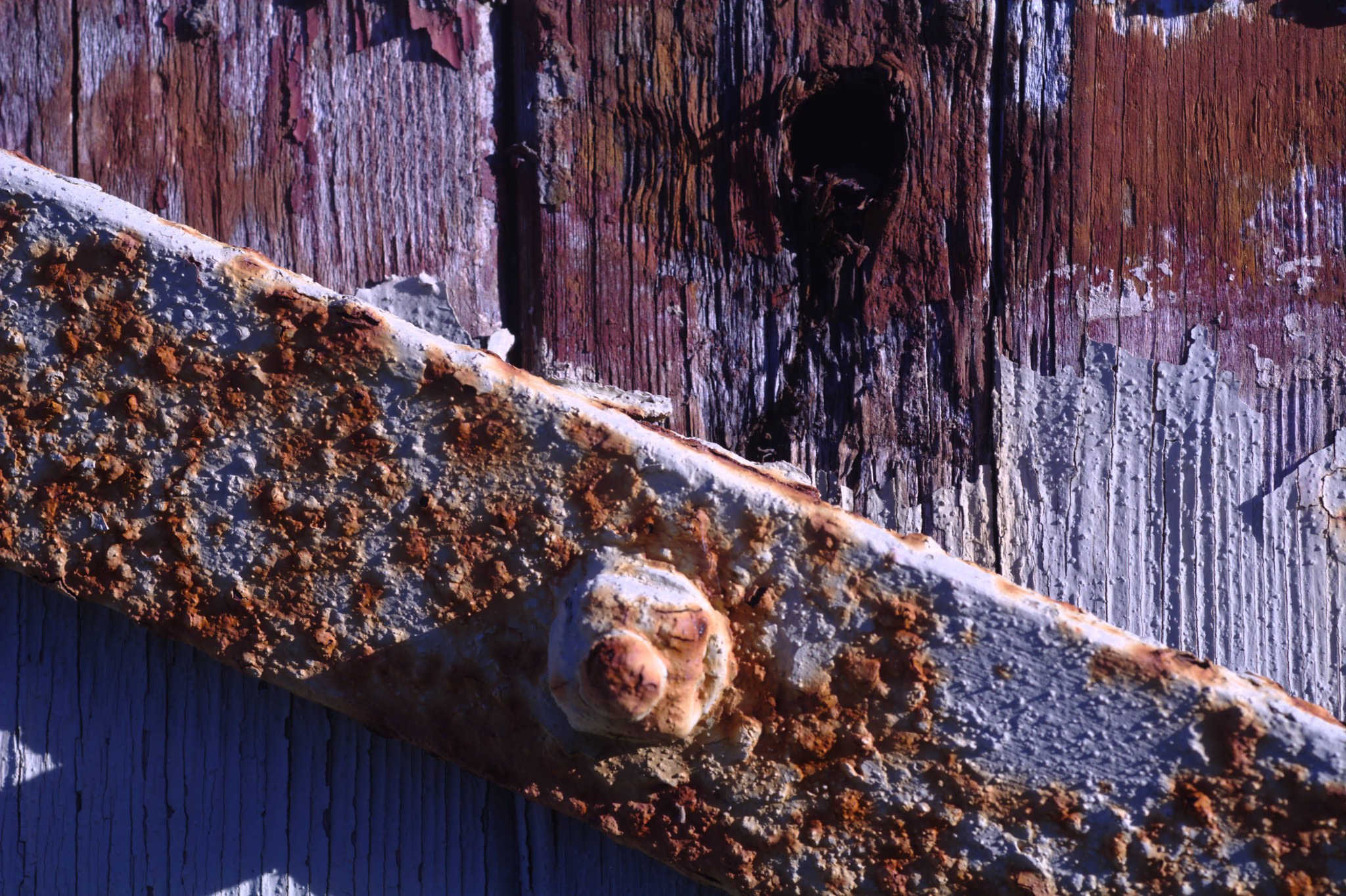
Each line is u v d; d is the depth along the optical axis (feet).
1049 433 1.89
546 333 1.90
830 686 1.79
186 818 1.87
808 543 1.79
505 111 1.91
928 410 1.89
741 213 1.90
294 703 1.87
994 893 1.78
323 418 1.81
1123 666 1.78
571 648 1.77
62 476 1.82
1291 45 1.90
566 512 1.80
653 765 1.80
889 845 1.79
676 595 1.77
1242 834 1.77
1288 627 1.88
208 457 1.82
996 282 1.90
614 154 1.90
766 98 1.90
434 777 1.87
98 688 1.88
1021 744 1.78
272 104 1.91
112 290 1.82
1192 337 1.89
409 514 1.81
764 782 1.79
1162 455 1.89
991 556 1.89
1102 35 1.90
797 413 1.90
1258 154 1.90
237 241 1.91
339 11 1.91
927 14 1.89
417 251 1.91
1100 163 1.89
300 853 1.87
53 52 1.91
